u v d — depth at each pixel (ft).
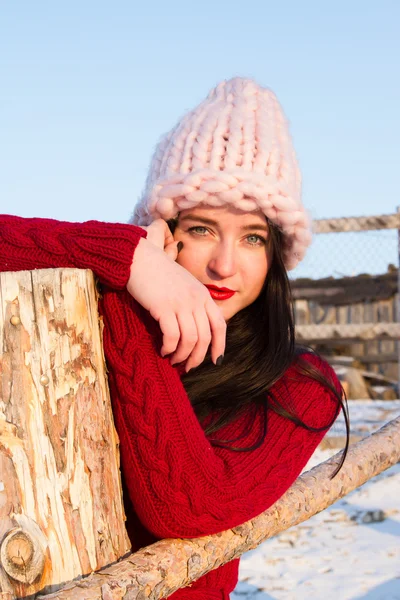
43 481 3.83
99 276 4.40
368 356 34.53
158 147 5.83
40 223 4.64
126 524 4.94
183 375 5.55
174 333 4.34
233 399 5.36
